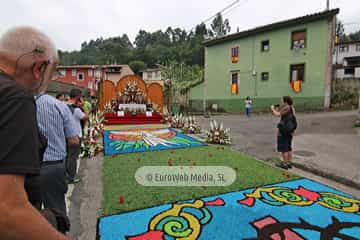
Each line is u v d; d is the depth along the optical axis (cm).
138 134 841
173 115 1238
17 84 85
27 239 71
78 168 456
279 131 475
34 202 117
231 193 342
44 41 102
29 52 95
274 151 602
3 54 93
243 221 266
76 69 3441
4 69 93
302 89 1648
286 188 363
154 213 282
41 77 103
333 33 1516
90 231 248
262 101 1869
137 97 1361
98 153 567
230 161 499
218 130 711
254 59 1892
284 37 1717
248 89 1950
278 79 1769
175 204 305
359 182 375
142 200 316
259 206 302
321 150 584
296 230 250
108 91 1365
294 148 609
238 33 1950
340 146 619
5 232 68
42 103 222
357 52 3159
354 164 470
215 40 2122
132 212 284
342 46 3253
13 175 71
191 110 2184
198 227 253
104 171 433
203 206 301
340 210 295
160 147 634
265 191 351
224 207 299
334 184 389
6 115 74
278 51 1753
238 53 1995
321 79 1566
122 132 884
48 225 79
